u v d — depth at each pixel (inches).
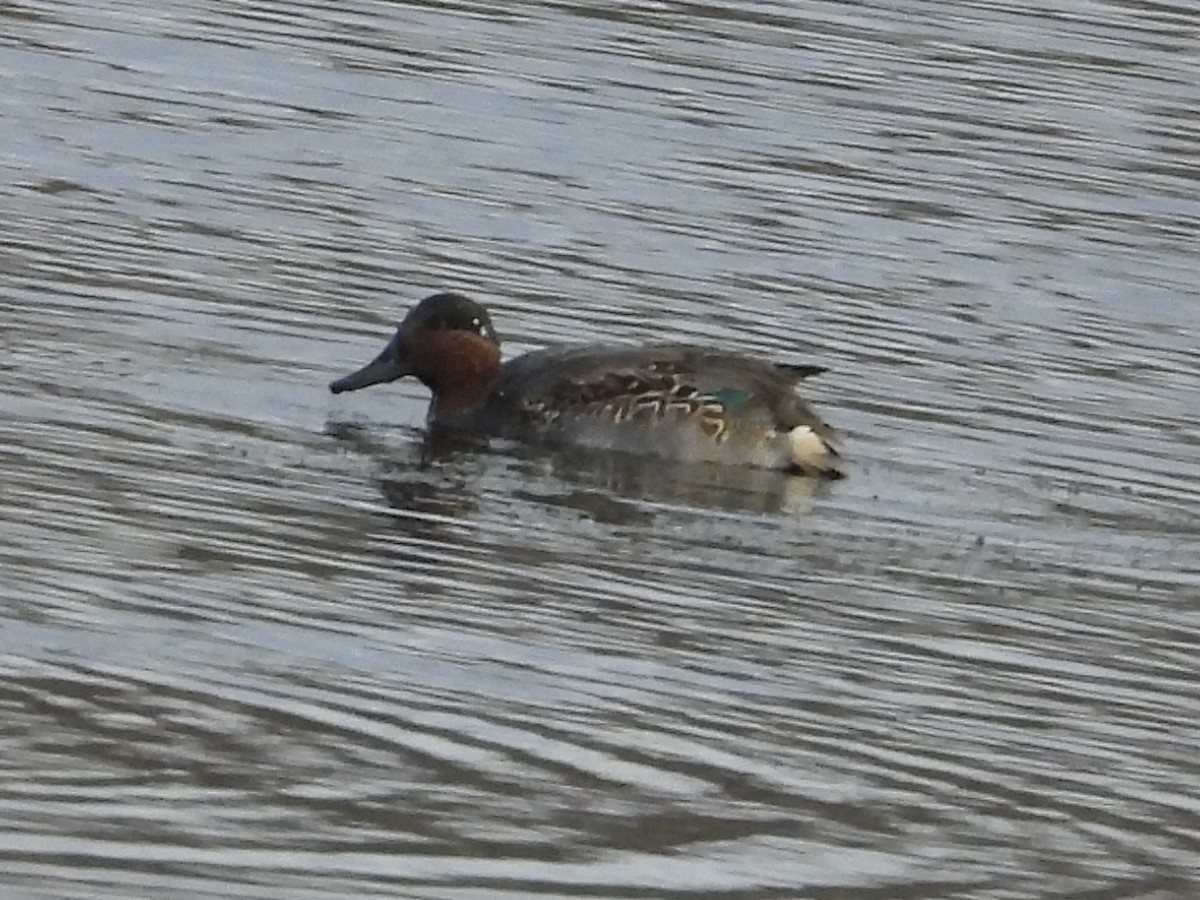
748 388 731.4
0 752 497.0
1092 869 488.1
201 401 731.4
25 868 456.1
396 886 460.4
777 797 508.1
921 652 592.4
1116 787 525.3
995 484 713.6
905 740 540.7
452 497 681.0
